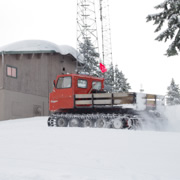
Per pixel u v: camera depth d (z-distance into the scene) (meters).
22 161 6.38
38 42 29.72
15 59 27.50
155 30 18.50
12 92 26.80
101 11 42.59
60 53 31.58
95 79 15.95
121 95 13.43
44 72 30.78
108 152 6.92
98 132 10.46
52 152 7.20
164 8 18.08
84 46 43.62
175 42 17.73
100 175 5.10
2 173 5.37
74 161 6.24
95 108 14.18
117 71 53.38
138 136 9.12
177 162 5.86
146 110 13.56
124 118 13.19
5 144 8.65
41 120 21.75
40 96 30.05
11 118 26.45
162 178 4.87
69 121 14.95
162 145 7.50
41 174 5.20
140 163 5.87
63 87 15.14
